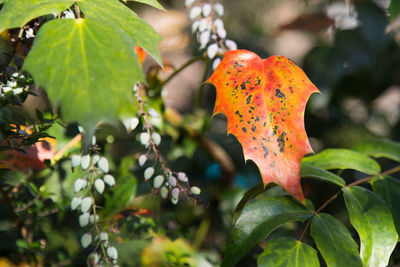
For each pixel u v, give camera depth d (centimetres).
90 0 41
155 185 44
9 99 42
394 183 47
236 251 43
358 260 43
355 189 46
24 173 51
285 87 43
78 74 37
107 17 40
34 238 52
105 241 43
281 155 42
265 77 43
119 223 52
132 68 38
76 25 38
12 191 50
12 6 40
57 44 38
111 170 55
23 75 42
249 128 42
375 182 47
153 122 58
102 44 38
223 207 62
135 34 40
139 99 44
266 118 42
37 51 38
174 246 55
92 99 36
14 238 53
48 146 50
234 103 43
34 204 51
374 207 45
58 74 37
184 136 64
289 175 41
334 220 44
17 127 44
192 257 55
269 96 43
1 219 54
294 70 43
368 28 65
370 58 67
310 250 43
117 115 37
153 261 53
